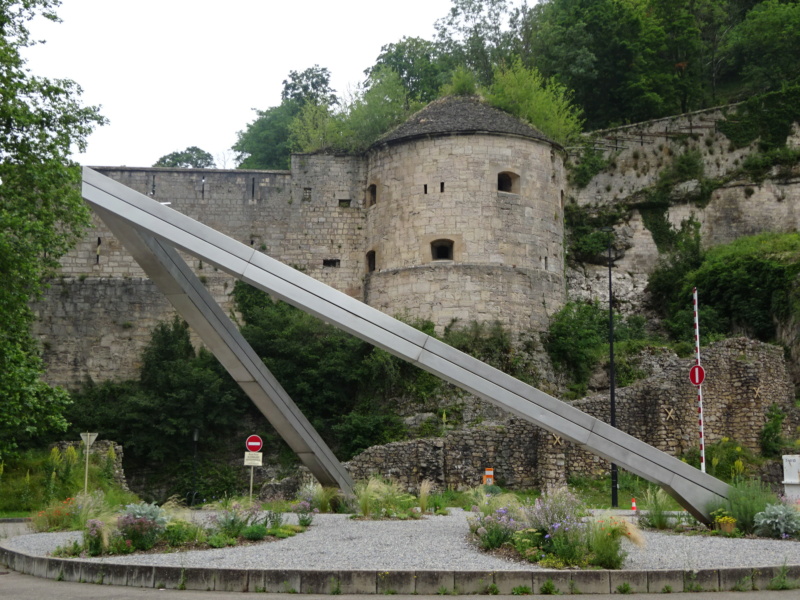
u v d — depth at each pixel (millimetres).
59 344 47875
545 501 17594
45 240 32094
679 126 56594
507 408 19406
